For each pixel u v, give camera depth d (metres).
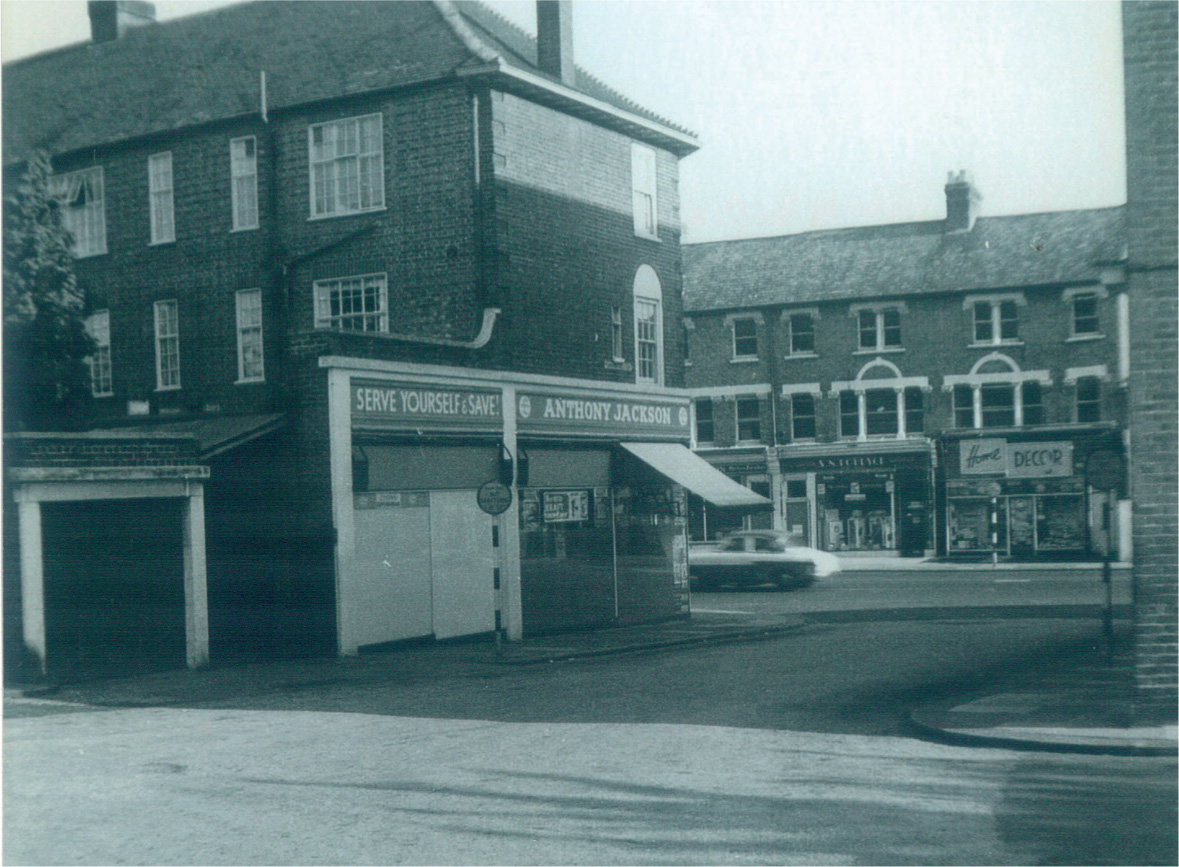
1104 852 7.91
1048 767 10.69
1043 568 40.84
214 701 15.97
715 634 24.12
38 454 17.45
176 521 19.52
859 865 7.62
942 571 40.94
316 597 20.67
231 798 9.81
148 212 25.89
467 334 23.30
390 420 21.30
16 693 16.45
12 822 9.14
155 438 18.97
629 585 26.92
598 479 26.39
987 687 15.67
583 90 26.36
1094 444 42.78
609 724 13.28
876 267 46.50
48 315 21.36
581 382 25.69
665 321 28.92
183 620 19.50
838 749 11.62
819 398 46.28
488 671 18.84
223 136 25.11
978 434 44.41
